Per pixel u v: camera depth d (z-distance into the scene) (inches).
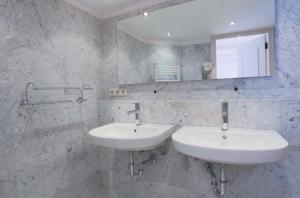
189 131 49.6
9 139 45.4
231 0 53.3
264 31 49.2
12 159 45.8
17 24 47.5
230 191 52.3
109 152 71.5
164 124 60.9
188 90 58.9
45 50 54.2
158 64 63.3
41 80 53.0
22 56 48.5
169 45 61.6
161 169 61.8
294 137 45.5
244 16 51.6
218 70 54.8
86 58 67.9
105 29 74.0
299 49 45.8
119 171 69.8
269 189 48.3
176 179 59.5
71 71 62.2
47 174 54.1
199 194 56.4
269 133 44.2
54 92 56.7
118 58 71.0
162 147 61.1
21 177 47.6
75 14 63.7
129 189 68.2
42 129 53.0
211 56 55.7
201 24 57.0
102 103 72.3
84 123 67.0
